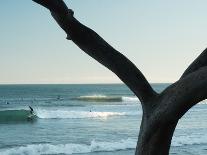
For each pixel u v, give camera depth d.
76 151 22.33
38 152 21.98
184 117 48.22
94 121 43.19
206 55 3.37
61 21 3.21
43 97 103.00
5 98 98.56
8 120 43.62
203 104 74.81
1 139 28.23
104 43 3.38
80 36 3.30
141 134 3.45
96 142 23.22
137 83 3.41
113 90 170.62
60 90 169.25
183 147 23.33
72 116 46.91
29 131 33.50
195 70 3.35
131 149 22.98
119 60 3.40
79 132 32.62
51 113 46.09
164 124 3.29
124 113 52.06
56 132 32.69
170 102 3.23
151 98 3.39
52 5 3.09
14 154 21.73
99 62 3.46
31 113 45.22
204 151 21.98
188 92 3.15
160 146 3.38
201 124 39.50
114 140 26.22
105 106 68.50
